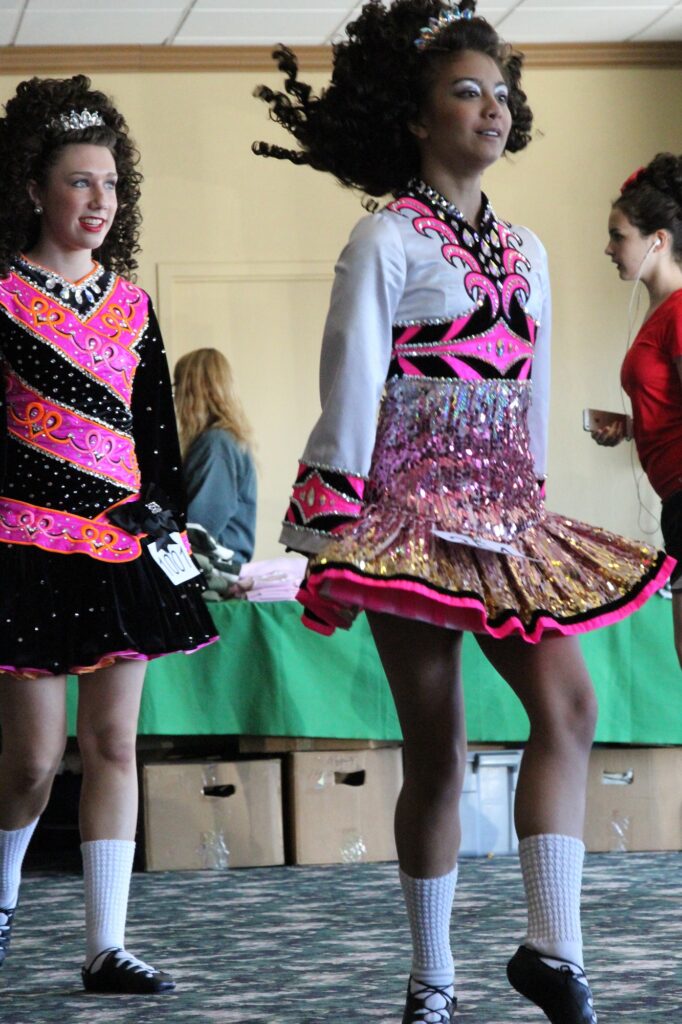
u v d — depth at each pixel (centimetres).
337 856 811
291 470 1392
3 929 536
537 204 1419
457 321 392
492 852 831
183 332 1377
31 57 1328
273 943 591
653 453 692
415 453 390
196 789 803
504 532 391
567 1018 361
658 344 688
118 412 527
